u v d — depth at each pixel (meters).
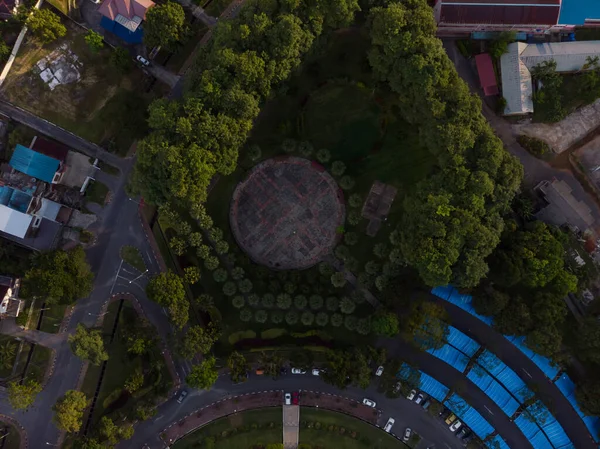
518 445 79.62
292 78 78.81
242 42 68.62
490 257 74.69
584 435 79.31
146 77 79.62
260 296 79.69
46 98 79.12
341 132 80.00
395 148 79.62
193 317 80.06
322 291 78.81
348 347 79.06
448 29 77.31
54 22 76.06
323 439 80.06
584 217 78.44
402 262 73.75
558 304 74.69
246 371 79.00
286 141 78.94
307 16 68.44
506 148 80.00
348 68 79.12
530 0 73.69
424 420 80.06
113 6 76.25
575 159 79.38
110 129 79.19
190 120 67.94
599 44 77.25
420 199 70.12
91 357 74.62
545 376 79.69
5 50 76.12
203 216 74.75
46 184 79.75
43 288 72.38
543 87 78.12
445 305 79.50
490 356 77.75
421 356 80.00
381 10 67.56
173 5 73.31
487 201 70.62
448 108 68.38
